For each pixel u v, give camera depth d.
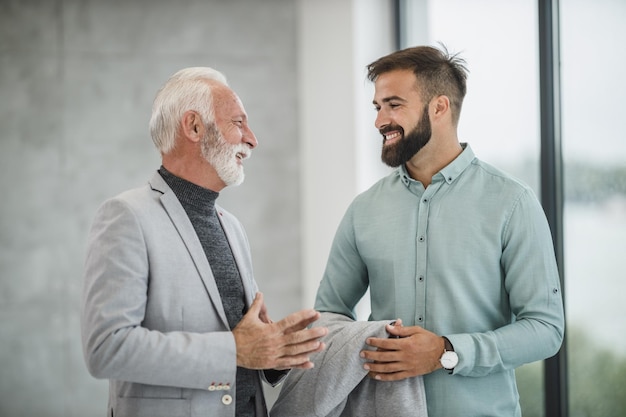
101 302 1.58
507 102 3.04
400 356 1.75
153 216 1.70
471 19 3.27
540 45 2.82
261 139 4.36
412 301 1.90
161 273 1.67
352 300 2.12
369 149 3.82
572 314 2.75
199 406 1.65
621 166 2.48
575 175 2.71
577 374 2.74
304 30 4.28
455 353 1.73
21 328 4.07
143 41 4.20
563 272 2.79
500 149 3.08
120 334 1.55
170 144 1.79
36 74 4.08
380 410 1.83
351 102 3.79
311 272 4.30
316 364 1.88
